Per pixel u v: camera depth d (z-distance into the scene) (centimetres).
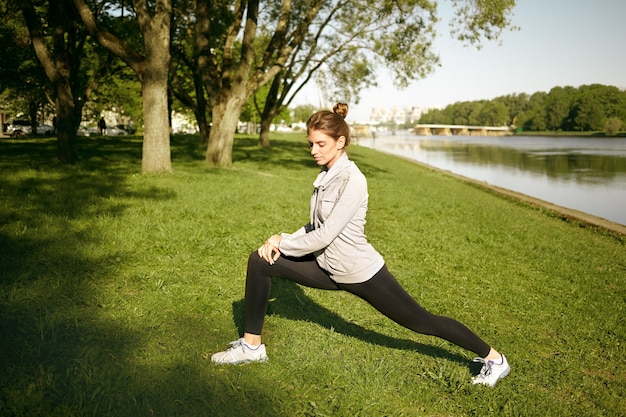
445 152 6038
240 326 401
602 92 13438
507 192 2108
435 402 317
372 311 472
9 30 2111
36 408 266
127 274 495
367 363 354
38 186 946
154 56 1246
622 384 374
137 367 316
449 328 321
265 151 2836
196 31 1636
